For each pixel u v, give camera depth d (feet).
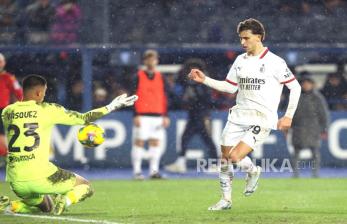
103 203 105.19
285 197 113.50
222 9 187.01
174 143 168.14
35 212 89.76
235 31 185.78
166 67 175.52
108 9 181.78
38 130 84.74
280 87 89.51
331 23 186.60
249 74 88.69
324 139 171.22
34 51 171.53
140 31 183.93
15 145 84.53
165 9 185.47
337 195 116.98
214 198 112.68
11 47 171.63
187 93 164.76
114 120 168.55
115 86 174.40
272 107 88.99
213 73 174.70
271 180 145.79
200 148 167.63
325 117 152.97
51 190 84.84
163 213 91.66
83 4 177.68
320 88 178.29
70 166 167.32
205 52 173.78
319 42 186.09
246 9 187.01
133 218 86.22
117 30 183.21
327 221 82.99
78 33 177.47
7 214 87.92
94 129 86.89
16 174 84.58
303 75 156.97
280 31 185.98
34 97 85.81
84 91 170.30
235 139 89.97
